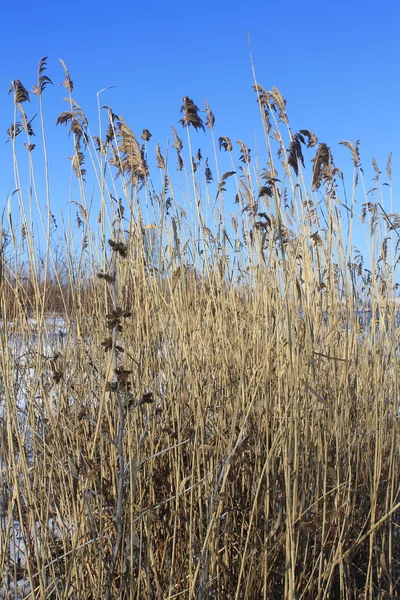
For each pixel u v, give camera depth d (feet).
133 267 9.18
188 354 8.80
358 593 8.91
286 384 7.75
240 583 7.72
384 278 11.09
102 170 9.25
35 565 8.34
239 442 7.55
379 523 7.82
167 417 8.80
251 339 9.55
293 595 7.01
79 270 10.71
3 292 8.25
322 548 7.59
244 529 8.41
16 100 9.89
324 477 7.84
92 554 8.04
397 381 9.16
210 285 10.52
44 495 8.20
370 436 9.91
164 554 8.18
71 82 9.71
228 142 11.21
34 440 8.20
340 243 10.85
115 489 7.79
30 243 9.46
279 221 7.53
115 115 9.51
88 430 9.21
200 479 8.02
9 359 8.54
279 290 8.59
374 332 10.20
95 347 9.87
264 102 8.38
